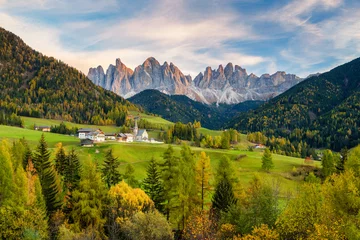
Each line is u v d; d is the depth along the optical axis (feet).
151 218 113.91
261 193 114.62
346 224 82.48
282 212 107.86
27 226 110.73
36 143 414.62
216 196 157.69
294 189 240.94
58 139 478.59
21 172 122.31
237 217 125.80
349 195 90.79
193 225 118.93
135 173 304.71
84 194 133.59
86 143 407.23
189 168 162.40
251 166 339.77
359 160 113.60
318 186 110.63
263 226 96.17
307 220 96.43
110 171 212.02
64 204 155.74
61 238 103.76
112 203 139.74
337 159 306.14
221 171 181.27
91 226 123.03
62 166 221.25
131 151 383.04
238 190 176.45
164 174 163.84
